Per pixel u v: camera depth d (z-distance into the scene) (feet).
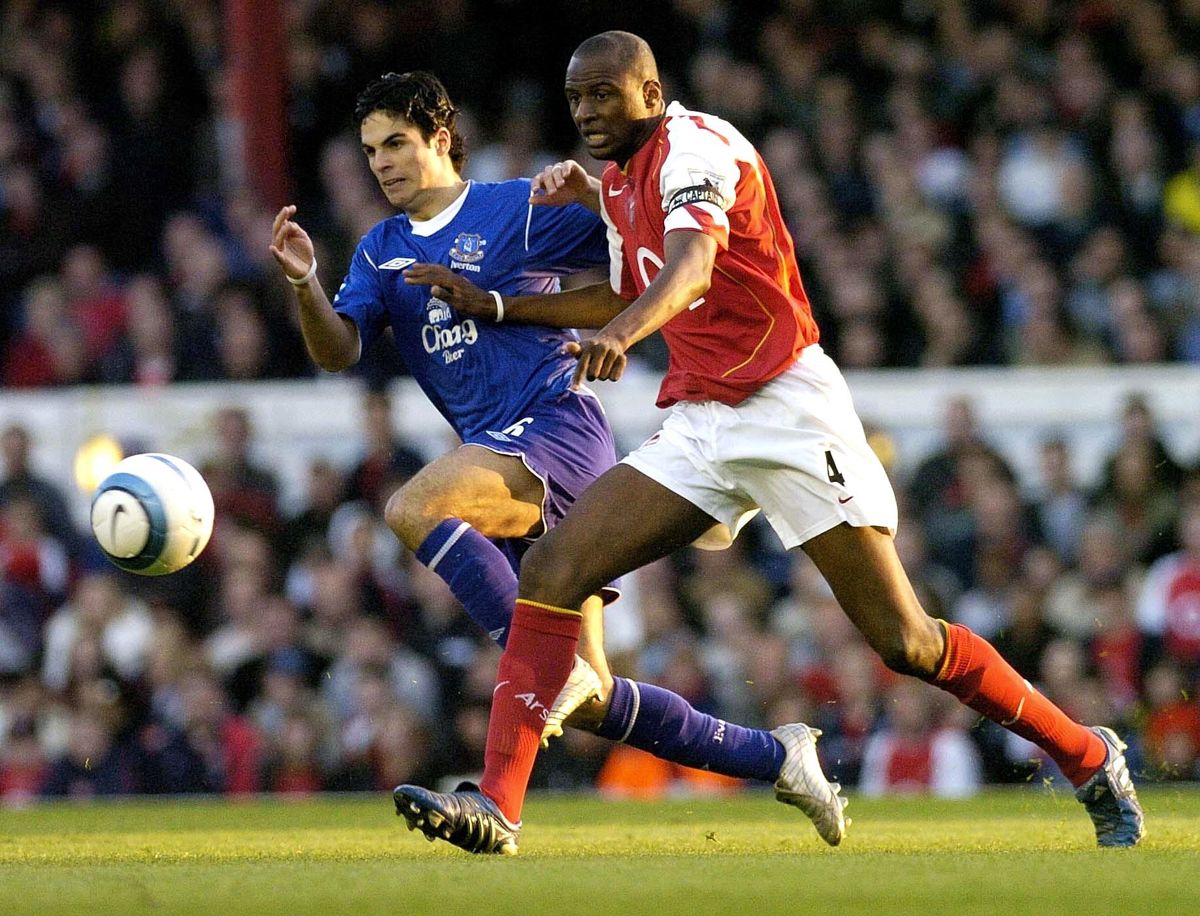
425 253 65.51
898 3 179.32
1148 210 160.35
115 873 46.91
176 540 60.23
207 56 186.29
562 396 64.75
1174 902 37.86
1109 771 56.75
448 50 184.75
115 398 135.03
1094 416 129.80
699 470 53.57
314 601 124.06
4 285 177.78
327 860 52.80
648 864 48.39
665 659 119.03
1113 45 174.60
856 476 53.21
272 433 133.80
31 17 191.11
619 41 55.36
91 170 181.06
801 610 121.19
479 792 52.90
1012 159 161.89
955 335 145.59
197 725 117.80
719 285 53.11
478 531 62.39
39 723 122.62
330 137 183.73
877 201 159.94
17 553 131.23
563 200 61.77
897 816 77.82
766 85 173.58
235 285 149.38
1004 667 55.57
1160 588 119.24
